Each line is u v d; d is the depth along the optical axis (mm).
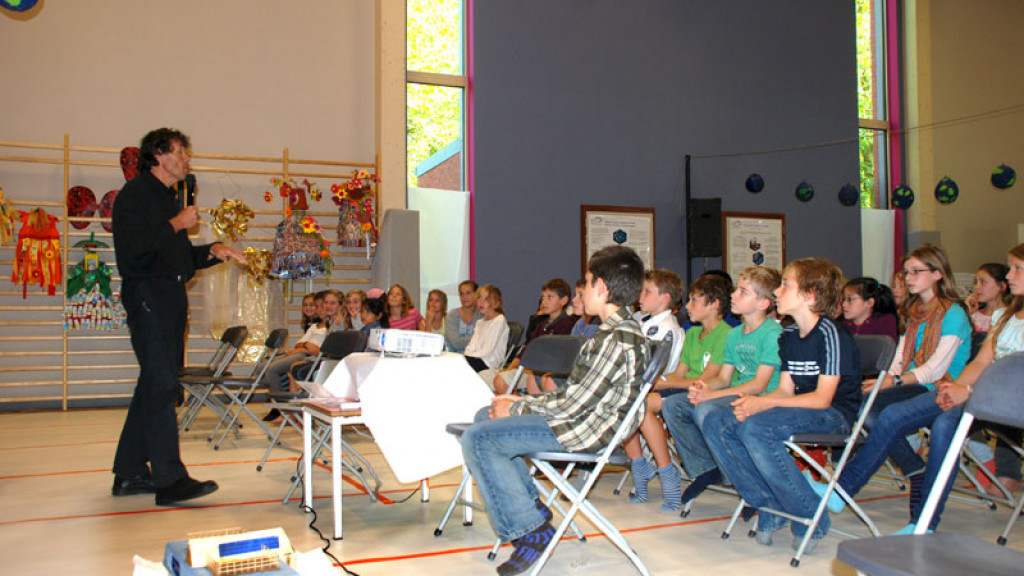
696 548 2703
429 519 3086
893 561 1369
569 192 8250
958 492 3535
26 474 4027
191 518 3094
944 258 3377
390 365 2816
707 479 3148
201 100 7633
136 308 3348
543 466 2338
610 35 8477
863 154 10008
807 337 2740
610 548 2703
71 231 7086
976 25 10000
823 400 2641
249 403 7469
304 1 7984
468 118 8148
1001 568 1339
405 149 7844
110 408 7156
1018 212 10086
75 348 7141
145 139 3477
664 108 8672
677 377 3764
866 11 10148
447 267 7988
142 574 1896
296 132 7914
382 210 7727
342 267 7828
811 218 9250
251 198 7723
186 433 5582
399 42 7855
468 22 8133
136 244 3275
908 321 3617
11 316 7016
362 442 5121
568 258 8211
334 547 2684
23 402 7004
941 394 2695
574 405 2305
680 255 8703
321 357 4922
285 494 3533
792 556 2607
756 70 9086
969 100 9898
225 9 7738
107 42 7379
